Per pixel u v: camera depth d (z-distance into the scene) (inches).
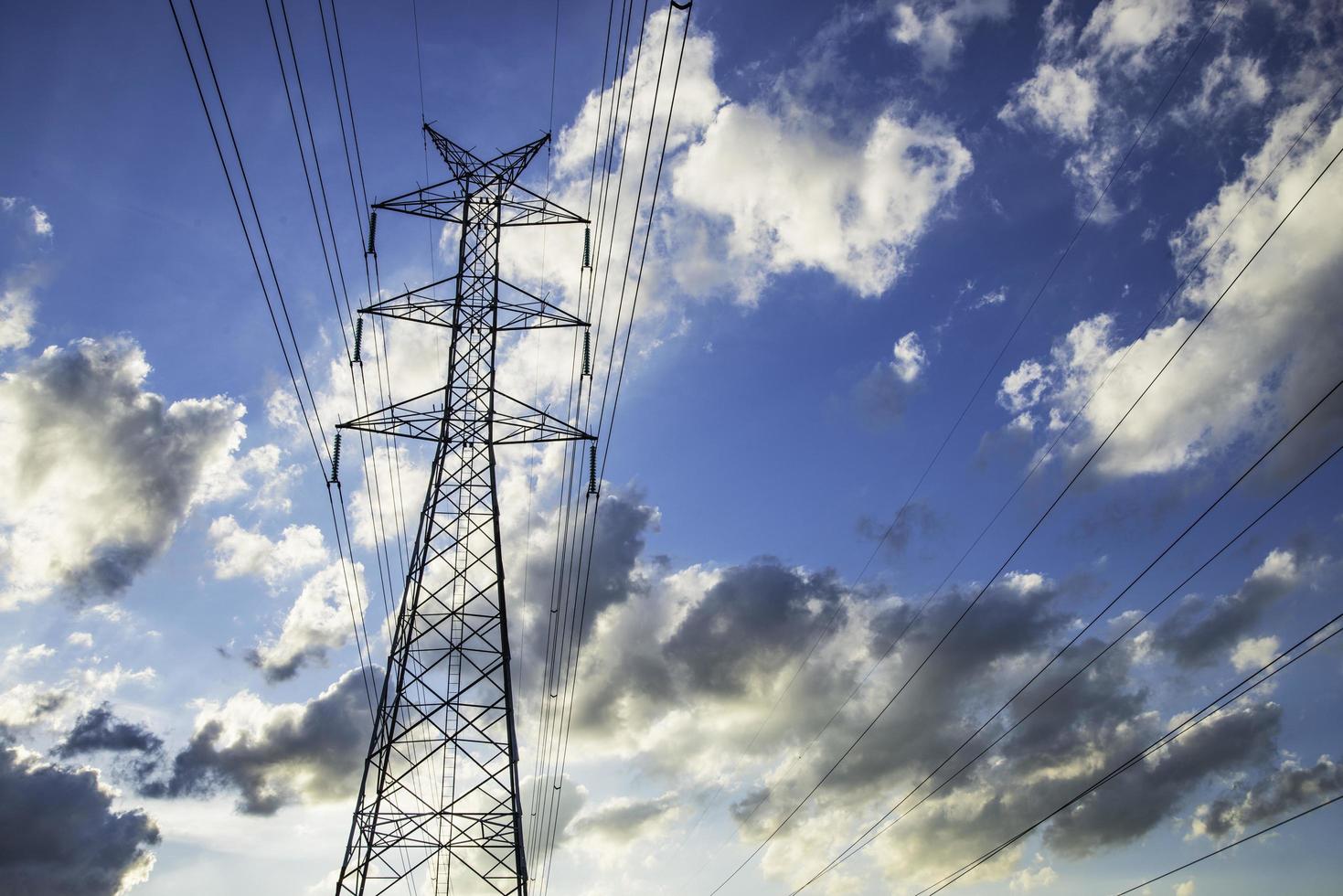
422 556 1191.6
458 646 1165.1
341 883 1065.5
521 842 1098.1
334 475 1187.9
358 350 1226.0
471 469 1234.0
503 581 1196.5
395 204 1267.2
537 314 1280.8
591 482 1199.6
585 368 1192.2
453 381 1262.3
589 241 1269.7
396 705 1132.5
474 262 1315.2
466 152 1360.7
